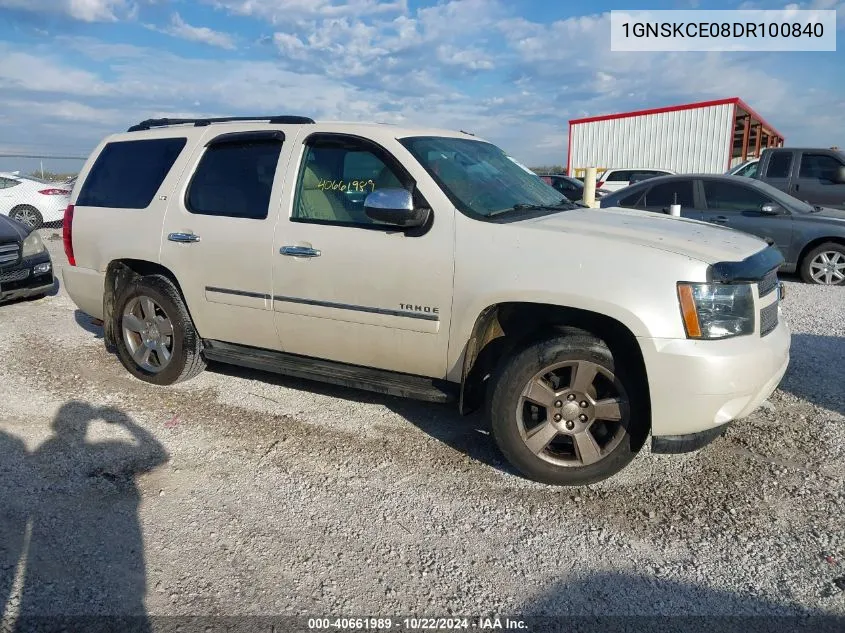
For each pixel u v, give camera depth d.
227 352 4.75
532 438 3.57
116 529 3.24
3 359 5.78
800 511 3.35
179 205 4.72
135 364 5.18
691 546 3.09
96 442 4.17
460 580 2.88
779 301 3.93
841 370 5.32
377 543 3.13
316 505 3.45
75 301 5.46
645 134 26.22
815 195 11.30
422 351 3.84
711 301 3.21
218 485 3.65
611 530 3.22
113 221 5.04
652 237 3.50
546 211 4.14
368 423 4.44
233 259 4.40
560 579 2.88
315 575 2.91
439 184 3.81
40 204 16.17
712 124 24.75
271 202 4.29
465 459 3.95
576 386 3.49
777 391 4.89
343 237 3.97
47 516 3.34
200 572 2.92
